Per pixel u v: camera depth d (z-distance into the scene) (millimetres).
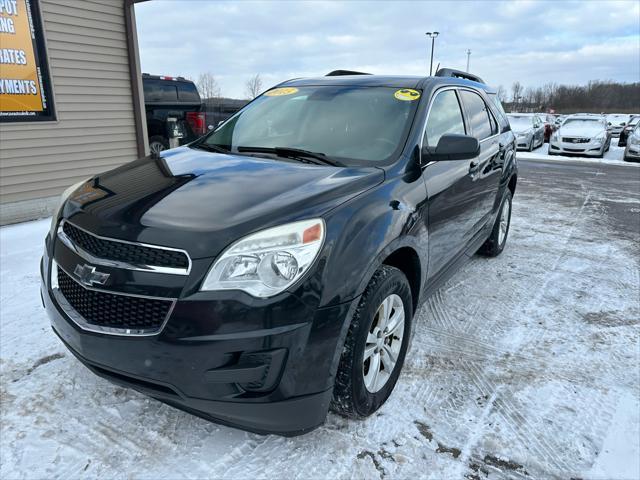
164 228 1926
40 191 6434
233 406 1864
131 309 1906
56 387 2582
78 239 2141
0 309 3484
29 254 4711
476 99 4117
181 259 1851
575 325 3529
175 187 2309
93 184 2586
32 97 6152
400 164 2645
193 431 2283
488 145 4027
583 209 7828
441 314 3643
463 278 4426
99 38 6941
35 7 6020
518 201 8516
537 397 2641
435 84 3322
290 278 1861
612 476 2104
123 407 2438
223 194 2184
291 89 3574
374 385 2375
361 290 2057
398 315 2494
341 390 2145
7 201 6066
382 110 3043
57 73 6438
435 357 3014
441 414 2467
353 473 2062
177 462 2088
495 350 3129
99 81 7039
